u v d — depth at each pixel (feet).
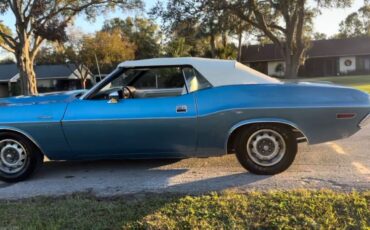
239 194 15.58
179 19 90.48
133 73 19.17
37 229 13.15
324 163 19.97
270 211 13.61
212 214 13.55
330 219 12.89
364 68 169.37
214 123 17.56
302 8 91.40
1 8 84.53
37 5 84.43
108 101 18.19
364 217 13.03
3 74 160.35
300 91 17.65
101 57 152.15
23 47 87.45
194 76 18.25
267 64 172.76
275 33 104.42
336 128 17.56
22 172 18.81
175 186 17.15
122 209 14.46
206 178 18.15
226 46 157.89
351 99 17.49
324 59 171.22
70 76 164.14
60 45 109.40
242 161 18.21
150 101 17.95
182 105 17.67
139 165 20.80
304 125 17.46
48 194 16.80
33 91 89.71
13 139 18.67
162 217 13.51
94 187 17.52
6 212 14.70
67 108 18.21
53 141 18.35
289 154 17.94
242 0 88.79
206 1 88.84
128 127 17.80
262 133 17.94
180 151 18.29
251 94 17.61
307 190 15.75
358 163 19.83
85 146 18.35
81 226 13.19
